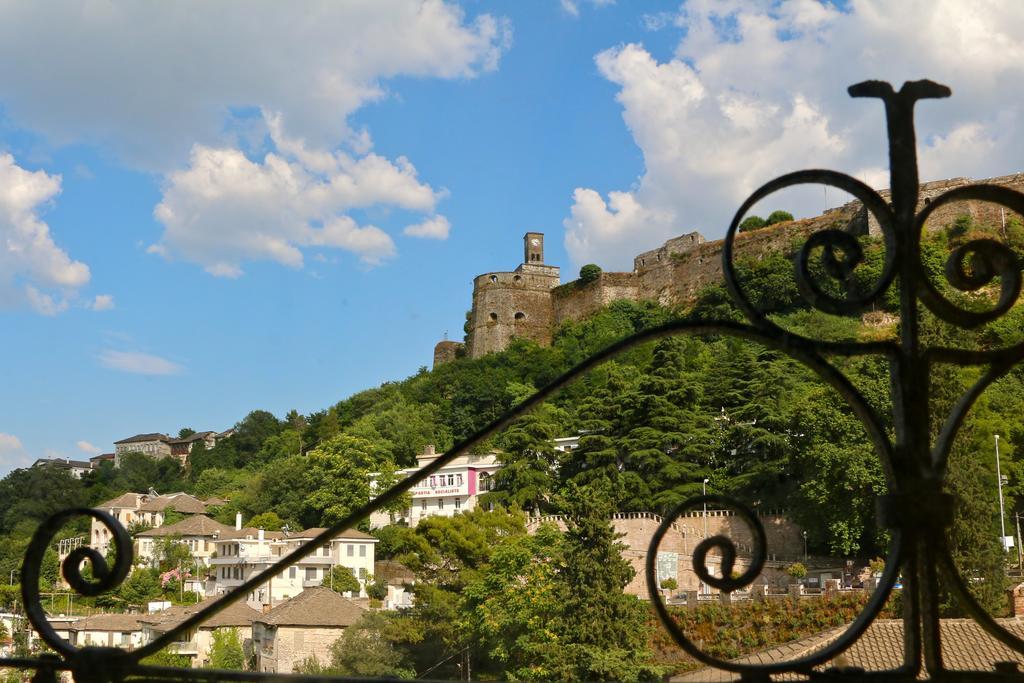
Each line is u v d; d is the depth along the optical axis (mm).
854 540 55250
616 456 75438
